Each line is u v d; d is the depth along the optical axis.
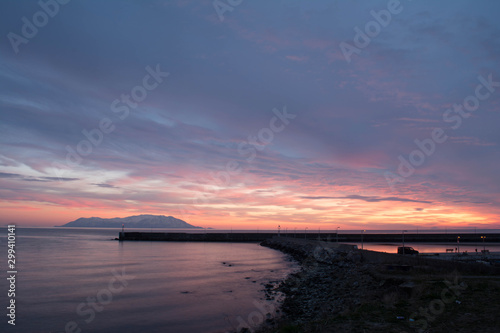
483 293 17.84
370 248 90.44
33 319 24.06
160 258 69.56
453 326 13.12
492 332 12.12
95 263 58.78
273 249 103.19
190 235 153.25
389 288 20.80
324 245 64.94
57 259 65.06
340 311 19.89
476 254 54.00
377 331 13.12
